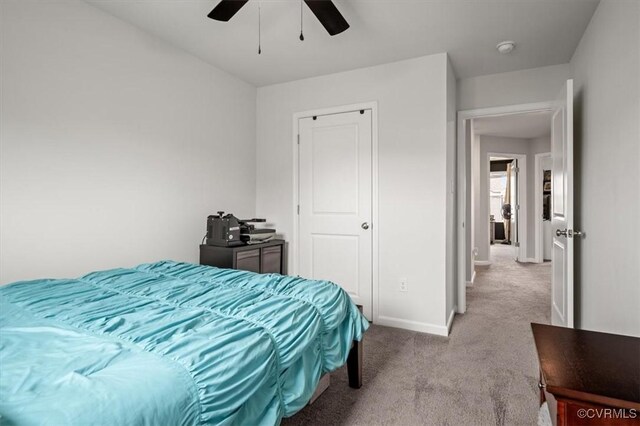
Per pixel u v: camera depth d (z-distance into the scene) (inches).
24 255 77.4
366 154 129.4
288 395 49.9
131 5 89.8
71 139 85.6
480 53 115.6
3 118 73.6
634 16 64.9
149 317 50.8
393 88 123.9
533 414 70.1
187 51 116.6
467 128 195.6
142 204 103.1
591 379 36.5
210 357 39.5
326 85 136.3
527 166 267.4
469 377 85.4
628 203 67.1
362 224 130.3
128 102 98.8
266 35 105.3
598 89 85.6
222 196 133.0
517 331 118.2
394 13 92.2
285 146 145.5
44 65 80.2
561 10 89.9
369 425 66.5
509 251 332.2
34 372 34.1
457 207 140.7
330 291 71.1
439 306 116.6
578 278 102.0
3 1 73.3
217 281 75.5
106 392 30.4
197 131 121.6
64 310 53.6
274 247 135.5
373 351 101.5
